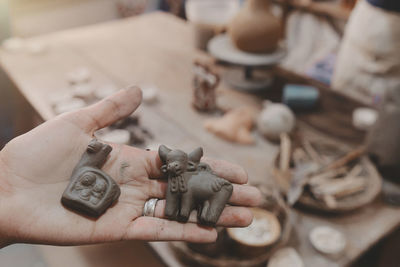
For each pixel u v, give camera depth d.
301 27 2.65
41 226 0.85
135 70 2.12
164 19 2.86
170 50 2.38
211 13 2.23
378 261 1.56
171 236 0.87
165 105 1.82
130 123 1.64
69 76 2.00
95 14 3.37
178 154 0.89
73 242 0.86
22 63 2.17
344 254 1.15
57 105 1.75
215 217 0.85
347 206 1.22
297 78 2.04
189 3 2.26
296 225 1.24
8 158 0.90
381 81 1.93
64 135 0.95
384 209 1.31
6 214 0.85
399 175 1.39
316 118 1.73
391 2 1.68
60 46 2.40
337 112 1.77
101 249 1.43
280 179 1.33
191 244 1.07
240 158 1.50
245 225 0.92
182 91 1.94
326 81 2.38
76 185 0.88
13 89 2.18
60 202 0.89
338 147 1.48
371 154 1.44
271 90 1.96
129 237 0.87
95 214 0.87
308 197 1.28
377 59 1.88
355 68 2.03
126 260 1.39
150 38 2.54
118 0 3.44
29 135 0.93
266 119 1.57
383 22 1.76
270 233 1.13
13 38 2.47
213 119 1.68
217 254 1.09
